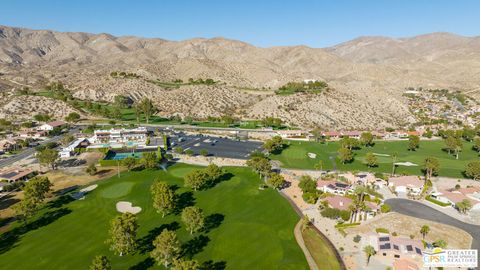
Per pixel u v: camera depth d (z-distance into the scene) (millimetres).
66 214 101312
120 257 79188
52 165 149375
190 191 121250
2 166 153500
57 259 78062
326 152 188125
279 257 80500
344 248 87438
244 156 176750
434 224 102562
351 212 104312
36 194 105312
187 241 86750
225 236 89312
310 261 79875
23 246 83562
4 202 112250
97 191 119875
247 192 121000
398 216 107375
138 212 102938
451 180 144375
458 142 184250
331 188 125062
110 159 166125
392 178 138000
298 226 97438
